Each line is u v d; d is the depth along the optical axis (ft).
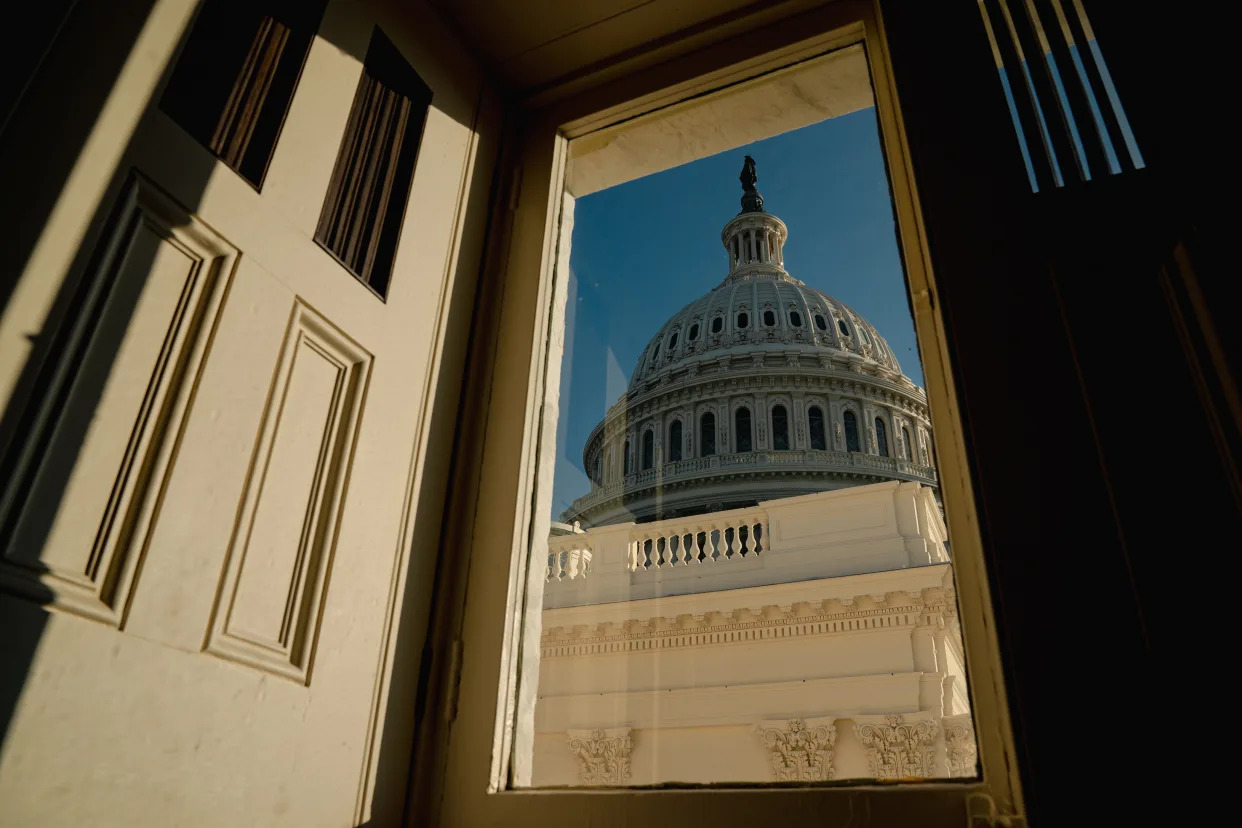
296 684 4.10
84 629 3.16
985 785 3.61
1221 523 3.41
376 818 4.42
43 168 3.28
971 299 4.44
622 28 6.71
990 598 3.76
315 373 4.63
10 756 2.84
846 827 3.75
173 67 3.94
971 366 4.28
